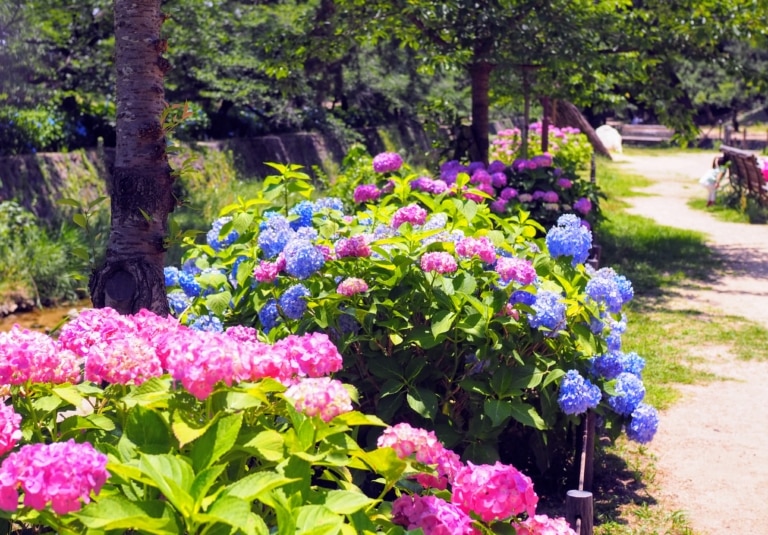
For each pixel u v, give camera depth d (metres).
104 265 4.88
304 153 23.98
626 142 44.53
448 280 4.74
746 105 47.31
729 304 11.45
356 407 4.93
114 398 2.96
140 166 4.84
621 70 13.14
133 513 2.27
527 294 4.89
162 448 2.60
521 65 13.16
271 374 2.76
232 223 5.58
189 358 2.59
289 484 2.57
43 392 2.91
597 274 5.25
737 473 6.18
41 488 2.16
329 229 5.34
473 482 2.88
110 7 16.64
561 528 2.95
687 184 26.28
